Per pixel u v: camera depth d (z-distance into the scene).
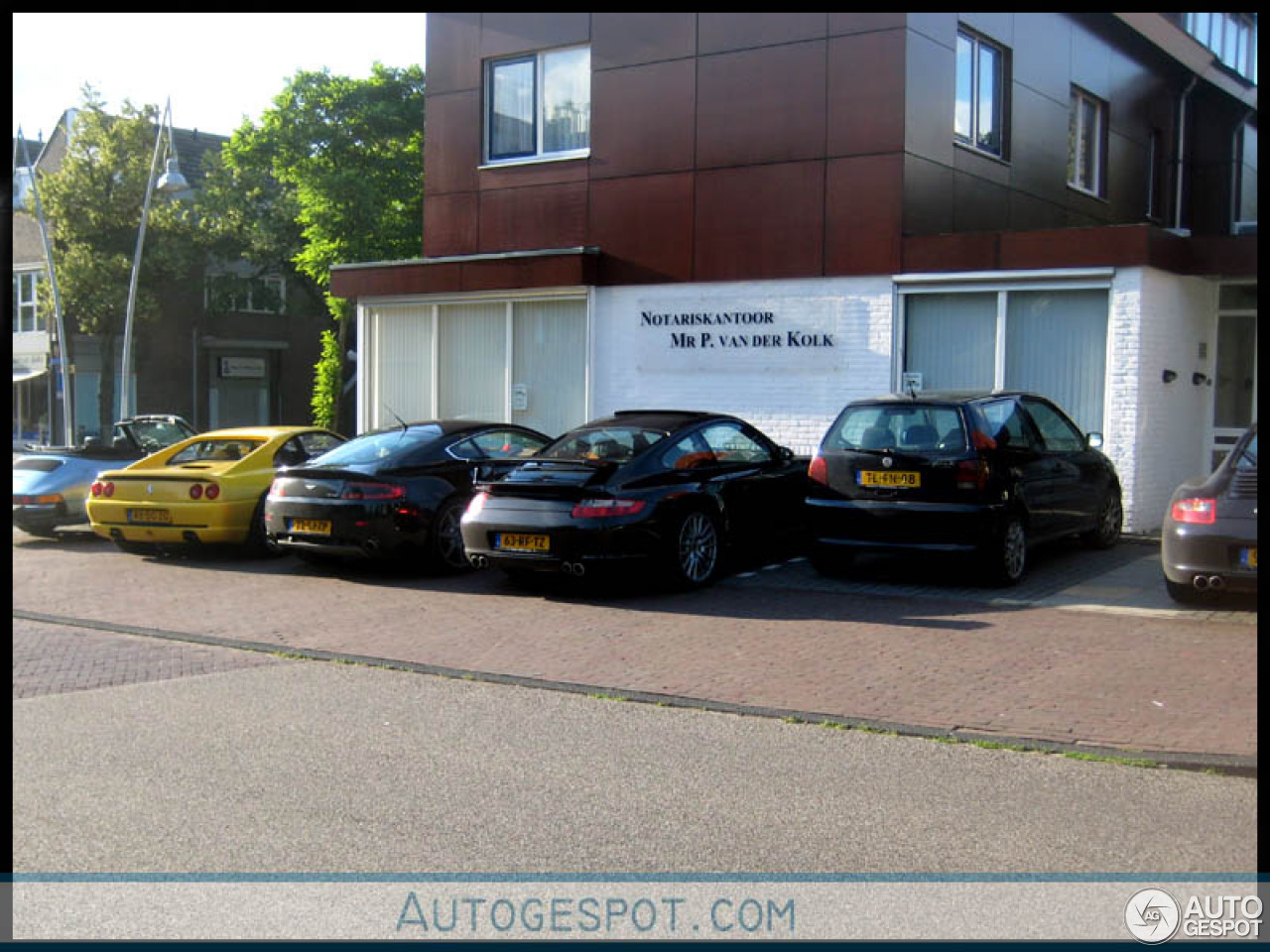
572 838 4.83
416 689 7.34
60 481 14.59
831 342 14.32
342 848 4.74
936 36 14.29
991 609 9.27
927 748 6.01
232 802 5.26
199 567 12.42
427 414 17.59
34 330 40.94
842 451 10.26
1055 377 13.27
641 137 15.61
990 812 5.09
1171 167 19.98
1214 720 6.28
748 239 14.82
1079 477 11.26
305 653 8.40
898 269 13.85
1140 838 4.79
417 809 5.16
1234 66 21.47
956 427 9.93
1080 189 17.34
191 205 38.94
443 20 17.31
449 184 17.34
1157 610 9.09
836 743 6.12
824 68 14.27
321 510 11.16
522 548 9.83
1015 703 6.71
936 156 14.34
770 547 12.01
